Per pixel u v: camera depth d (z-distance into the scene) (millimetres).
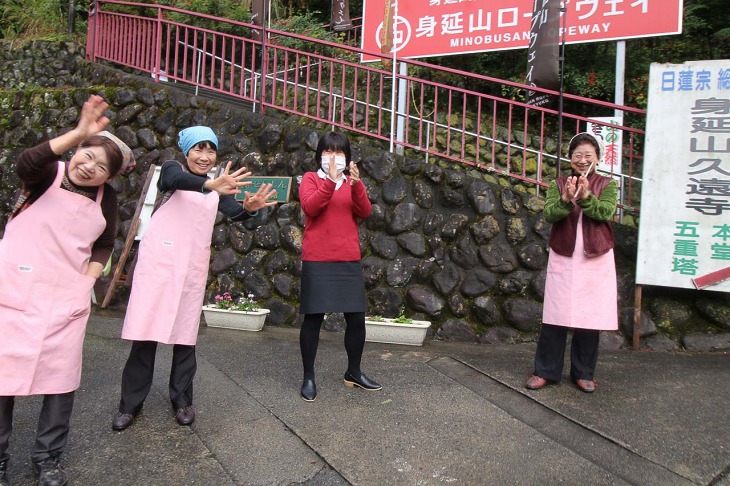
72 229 2135
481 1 5855
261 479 2213
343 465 2326
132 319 2590
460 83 7859
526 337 4277
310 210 2949
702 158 3887
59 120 6195
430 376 3457
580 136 3234
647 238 4012
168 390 3139
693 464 2393
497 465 2359
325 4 11102
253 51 5781
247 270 5070
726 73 3850
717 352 3949
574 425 2771
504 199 4562
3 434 2055
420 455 2428
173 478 2191
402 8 6270
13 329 2031
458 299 4473
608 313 3125
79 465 2260
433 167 4773
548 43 4578
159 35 6488
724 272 3818
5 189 6258
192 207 2715
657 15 5121
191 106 5758
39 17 9242
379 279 4676
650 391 3184
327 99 7332
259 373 3461
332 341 4309
